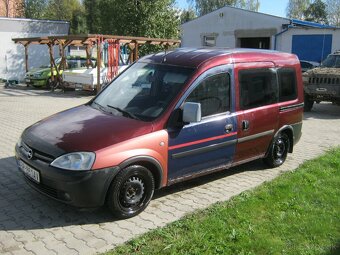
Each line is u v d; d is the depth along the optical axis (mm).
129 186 4688
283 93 6828
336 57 14609
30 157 4680
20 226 4492
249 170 6832
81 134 4695
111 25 26188
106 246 4137
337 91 13086
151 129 4855
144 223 4680
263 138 6488
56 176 4359
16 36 24734
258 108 6273
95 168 4363
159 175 4977
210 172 5734
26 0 34969
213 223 4629
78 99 16391
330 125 11516
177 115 5082
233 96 5832
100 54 17750
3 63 24594
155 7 25719
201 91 5379
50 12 37781
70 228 4496
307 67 23250
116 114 5234
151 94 5371
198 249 4051
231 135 5812
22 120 10500
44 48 25562
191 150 5270
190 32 30422
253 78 6199
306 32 25016
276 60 6711
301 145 8750
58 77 19844
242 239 4285
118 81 5992
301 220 4805
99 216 4793
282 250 4113
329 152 8078
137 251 4027
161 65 5684
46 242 4184
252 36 27203
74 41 19344
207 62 5508
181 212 5012
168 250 4035
